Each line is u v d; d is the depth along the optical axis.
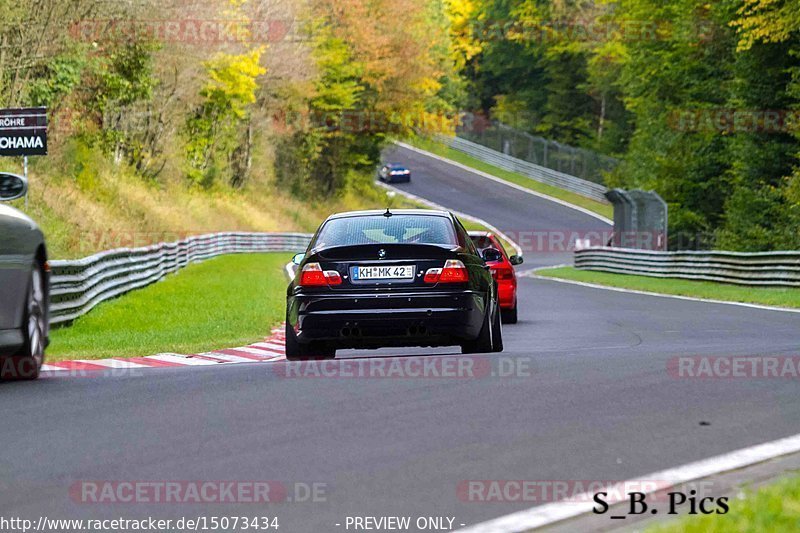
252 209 130.25
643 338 36.00
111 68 88.88
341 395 18.88
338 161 165.00
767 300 55.41
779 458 13.88
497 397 18.36
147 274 59.69
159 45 90.38
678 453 14.14
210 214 115.69
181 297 52.59
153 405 18.34
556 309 53.34
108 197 89.12
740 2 105.94
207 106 117.56
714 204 120.06
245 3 127.94
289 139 151.62
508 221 182.88
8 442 15.48
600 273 100.00
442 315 24.89
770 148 103.31
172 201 109.69
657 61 124.88
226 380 21.16
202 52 110.12
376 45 155.25
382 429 15.81
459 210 187.88
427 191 199.50
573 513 11.32
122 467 13.79
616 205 100.56
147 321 42.00
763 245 99.88
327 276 25.11
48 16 76.06
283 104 138.75
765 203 101.12
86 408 18.17
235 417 17.05
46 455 14.58
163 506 11.95
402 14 160.62
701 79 120.31
